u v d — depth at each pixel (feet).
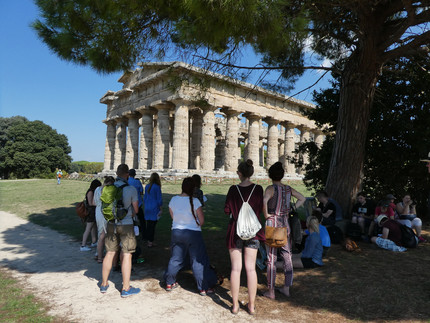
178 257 15.43
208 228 31.68
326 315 13.00
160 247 24.67
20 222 38.06
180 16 20.95
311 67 29.12
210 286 15.44
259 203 13.52
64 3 20.76
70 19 21.11
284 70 32.35
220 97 107.45
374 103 35.37
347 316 12.86
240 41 20.02
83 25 21.61
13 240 27.94
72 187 84.43
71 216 40.57
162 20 23.54
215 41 18.89
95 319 12.42
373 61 26.78
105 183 18.47
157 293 15.30
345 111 28.86
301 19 19.97
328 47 36.35
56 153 201.98
